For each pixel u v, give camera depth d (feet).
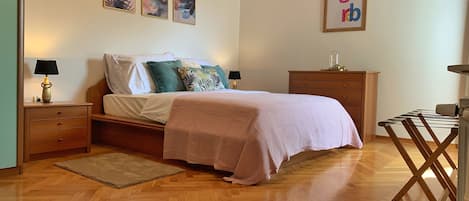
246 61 19.26
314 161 11.07
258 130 8.63
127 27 14.07
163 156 10.46
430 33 14.25
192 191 8.03
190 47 16.74
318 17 16.87
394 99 15.11
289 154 9.20
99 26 13.19
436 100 14.28
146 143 11.48
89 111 11.60
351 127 12.66
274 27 18.25
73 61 12.53
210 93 11.56
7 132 8.59
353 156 11.84
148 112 11.36
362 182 8.98
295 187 8.49
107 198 7.41
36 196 7.41
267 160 8.55
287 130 9.35
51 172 9.16
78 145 11.32
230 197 7.71
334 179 9.20
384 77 15.28
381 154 12.18
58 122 10.78
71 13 12.37
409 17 14.62
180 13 16.14
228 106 9.41
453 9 13.76
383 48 15.26
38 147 10.34
